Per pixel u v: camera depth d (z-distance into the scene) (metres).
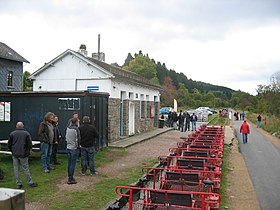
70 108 13.45
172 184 7.49
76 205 7.06
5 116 14.10
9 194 1.89
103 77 17.94
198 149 11.09
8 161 11.62
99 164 11.74
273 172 12.00
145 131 24.39
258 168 12.77
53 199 7.46
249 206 7.71
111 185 8.77
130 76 22.86
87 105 13.41
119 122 18.86
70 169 8.88
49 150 10.38
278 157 15.94
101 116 14.86
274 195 8.74
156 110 28.64
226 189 9.20
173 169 7.84
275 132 29.19
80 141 9.88
